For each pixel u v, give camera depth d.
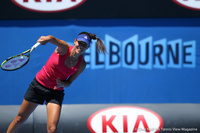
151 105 15.24
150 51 15.45
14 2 14.95
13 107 15.17
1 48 15.22
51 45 15.34
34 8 15.07
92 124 14.05
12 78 15.35
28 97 11.36
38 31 15.29
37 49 15.30
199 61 15.43
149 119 14.27
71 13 15.20
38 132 14.01
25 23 15.20
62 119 14.27
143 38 15.43
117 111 14.73
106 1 15.11
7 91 15.39
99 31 15.38
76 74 11.41
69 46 10.62
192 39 15.36
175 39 15.39
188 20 15.26
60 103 11.26
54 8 15.12
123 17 15.26
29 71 15.37
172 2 15.06
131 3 15.13
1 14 15.00
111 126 13.98
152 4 15.12
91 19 15.34
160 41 15.41
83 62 11.17
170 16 15.20
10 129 11.80
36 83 11.29
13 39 15.22
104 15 15.23
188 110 14.79
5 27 15.13
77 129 13.91
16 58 9.98
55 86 10.86
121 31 15.39
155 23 15.33
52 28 15.31
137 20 15.34
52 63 10.70
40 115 14.42
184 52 15.45
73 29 15.34
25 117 11.70
